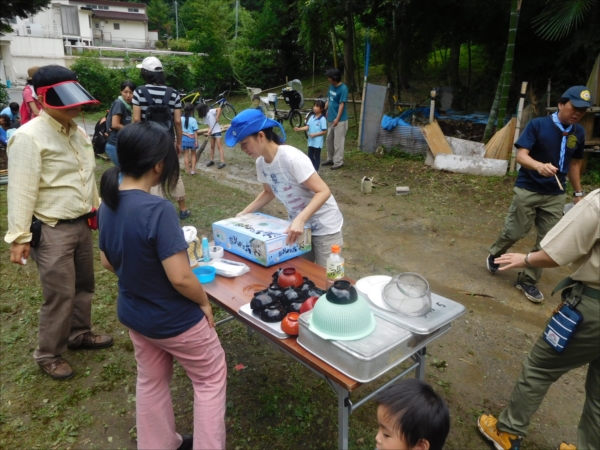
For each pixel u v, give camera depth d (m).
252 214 3.04
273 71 21.97
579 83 8.81
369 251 4.87
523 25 9.54
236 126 2.38
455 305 2.03
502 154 7.41
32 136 2.40
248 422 2.51
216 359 1.97
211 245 2.97
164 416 2.08
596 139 6.77
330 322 1.71
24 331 3.34
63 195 2.57
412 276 2.08
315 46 14.53
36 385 2.80
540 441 2.42
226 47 22.70
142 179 1.74
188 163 8.01
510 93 10.71
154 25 54.81
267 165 2.57
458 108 12.05
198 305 1.88
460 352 3.17
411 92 13.24
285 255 2.66
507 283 4.16
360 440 2.39
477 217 5.77
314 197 2.44
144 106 4.37
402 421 1.46
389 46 11.80
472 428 2.49
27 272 4.26
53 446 2.36
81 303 3.03
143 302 1.79
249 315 2.05
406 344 1.77
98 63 21.75
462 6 10.40
